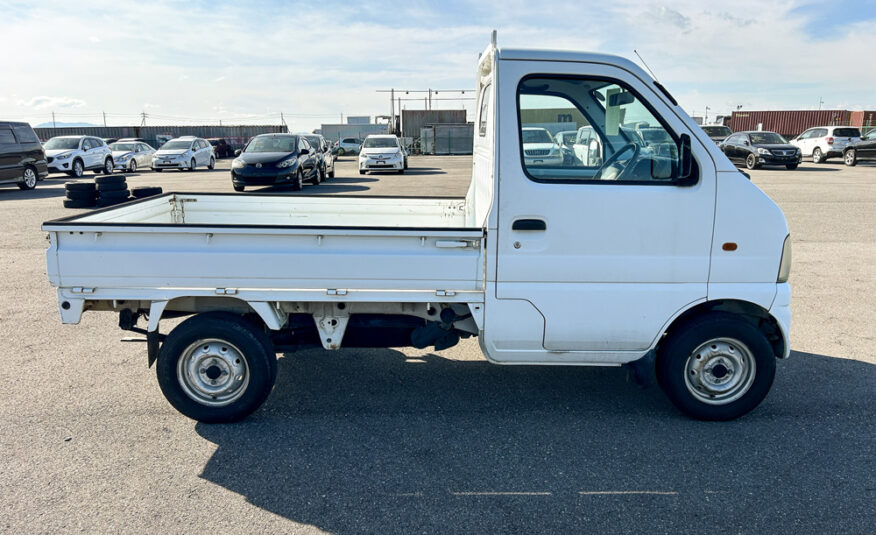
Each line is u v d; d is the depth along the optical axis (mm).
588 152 3662
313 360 5160
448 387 4609
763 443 3756
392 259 3662
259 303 3777
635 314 3748
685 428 3945
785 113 43531
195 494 3223
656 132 3656
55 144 24031
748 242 3689
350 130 59344
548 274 3695
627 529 2947
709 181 3631
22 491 3230
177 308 3998
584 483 3326
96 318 6211
